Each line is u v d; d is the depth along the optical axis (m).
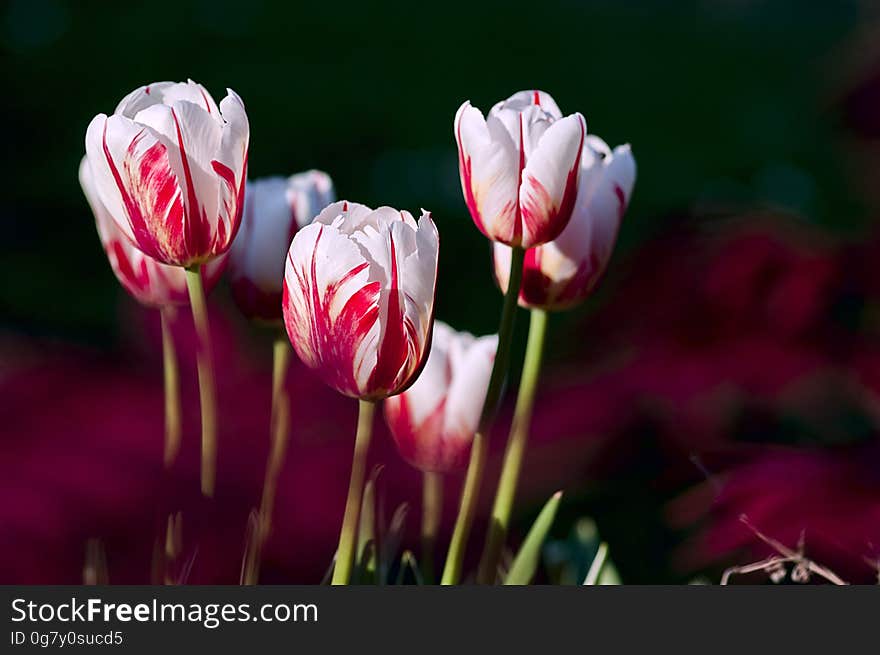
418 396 1.17
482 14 7.38
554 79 6.68
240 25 6.47
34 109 5.10
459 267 4.02
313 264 1.07
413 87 5.98
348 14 6.86
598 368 1.49
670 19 8.55
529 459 1.42
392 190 4.73
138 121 1.09
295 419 1.29
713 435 1.44
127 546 1.16
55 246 4.00
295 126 5.27
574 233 1.16
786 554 1.19
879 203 2.04
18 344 1.27
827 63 6.38
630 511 1.67
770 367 1.44
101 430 1.18
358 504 1.10
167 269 1.15
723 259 1.48
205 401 1.12
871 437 1.29
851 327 1.45
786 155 5.77
